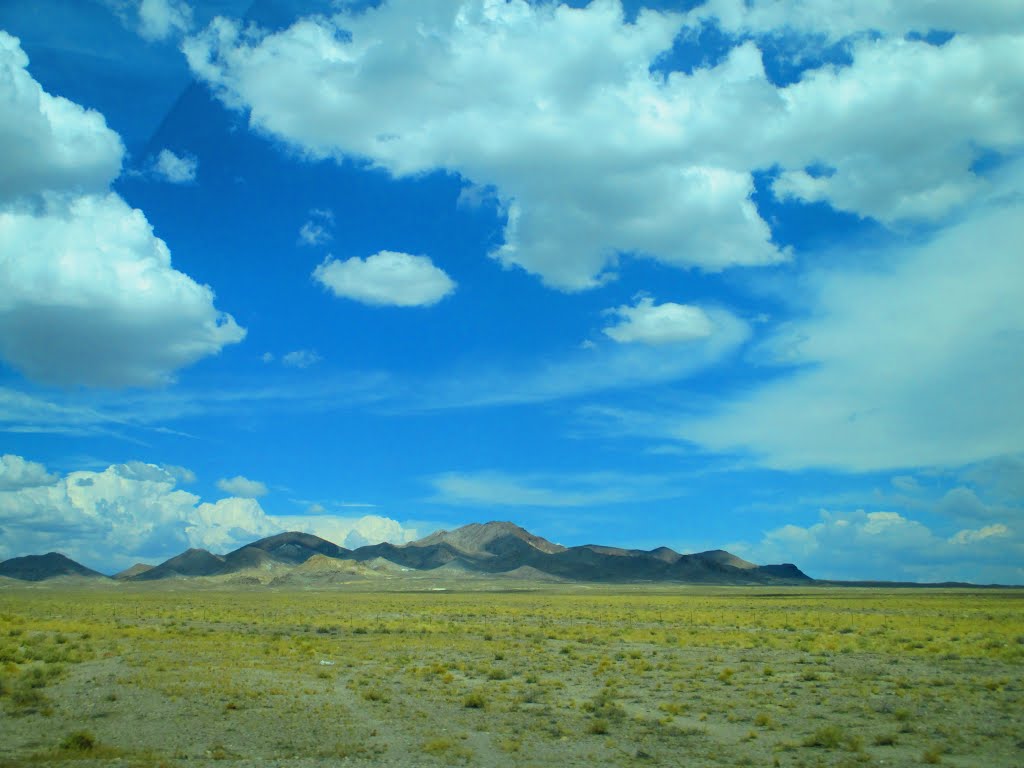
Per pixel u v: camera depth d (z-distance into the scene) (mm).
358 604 132000
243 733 26938
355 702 33062
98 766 22188
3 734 26250
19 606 111875
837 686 37938
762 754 24562
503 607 121562
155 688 35188
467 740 26344
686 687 38125
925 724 28766
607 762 23594
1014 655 48500
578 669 44969
